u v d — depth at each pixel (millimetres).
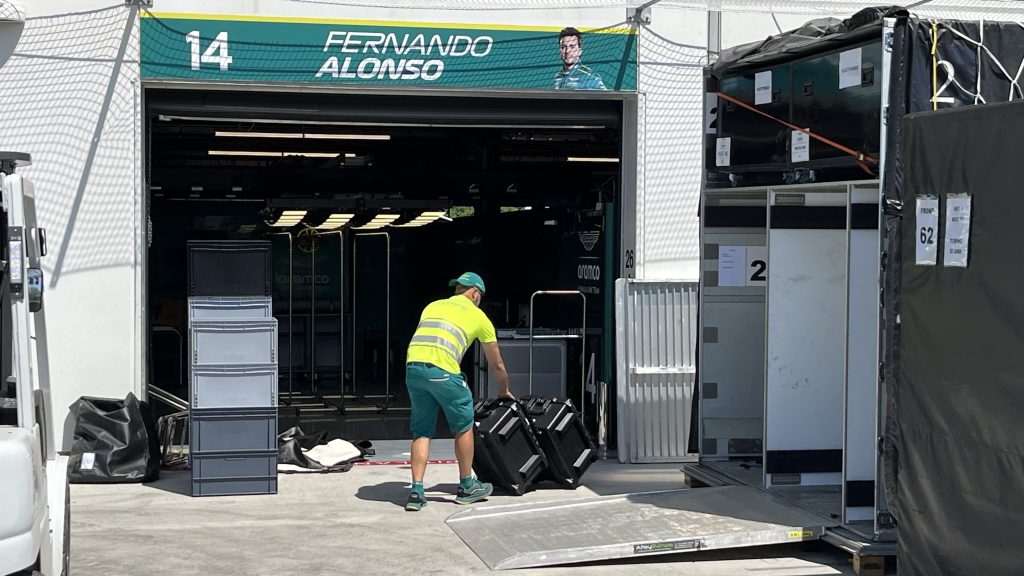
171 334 16812
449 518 7941
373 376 17531
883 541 6730
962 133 5512
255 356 8859
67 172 9906
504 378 8969
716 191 9125
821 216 8141
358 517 8211
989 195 5309
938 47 6605
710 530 7223
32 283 5195
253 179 15352
